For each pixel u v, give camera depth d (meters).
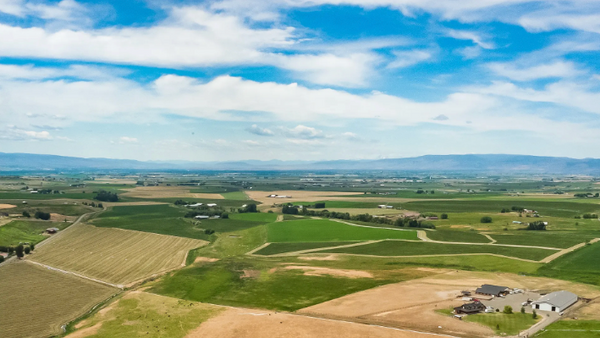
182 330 75.12
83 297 98.00
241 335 71.94
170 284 104.12
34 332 78.12
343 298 91.81
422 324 75.69
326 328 73.88
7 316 85.75
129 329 76.12
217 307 87.50
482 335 70.62
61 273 116.56
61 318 85.19
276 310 86.12
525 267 115.00
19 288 103.38
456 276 107.69
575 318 77.00
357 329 73.19
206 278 108.44
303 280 105.88
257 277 109.19
